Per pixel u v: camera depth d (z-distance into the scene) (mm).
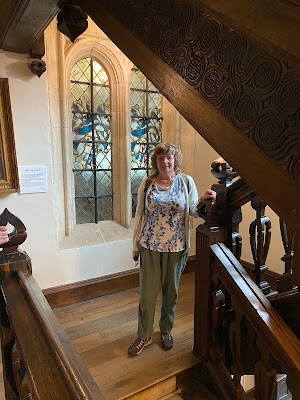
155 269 1932
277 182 538
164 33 792
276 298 1287
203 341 1835
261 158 563
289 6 492
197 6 681
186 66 726
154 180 1951
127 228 3205
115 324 2432
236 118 608
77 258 2766
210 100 666
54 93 2602
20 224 1131
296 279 518
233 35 597
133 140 3303
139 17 886
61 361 655
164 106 3449
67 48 2648
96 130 3059
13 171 2303
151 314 2010
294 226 514
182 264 1997
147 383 1759
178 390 1853
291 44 492
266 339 1188
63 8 1383
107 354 2035
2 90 2182
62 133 2701
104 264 2932
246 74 577
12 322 834
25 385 874
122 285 3020
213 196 1674
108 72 3012
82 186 3043
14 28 1708
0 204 2326
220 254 1604
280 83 518
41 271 2592
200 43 679
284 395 1713
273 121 537
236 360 1527
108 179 3215
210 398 1781
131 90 3193
